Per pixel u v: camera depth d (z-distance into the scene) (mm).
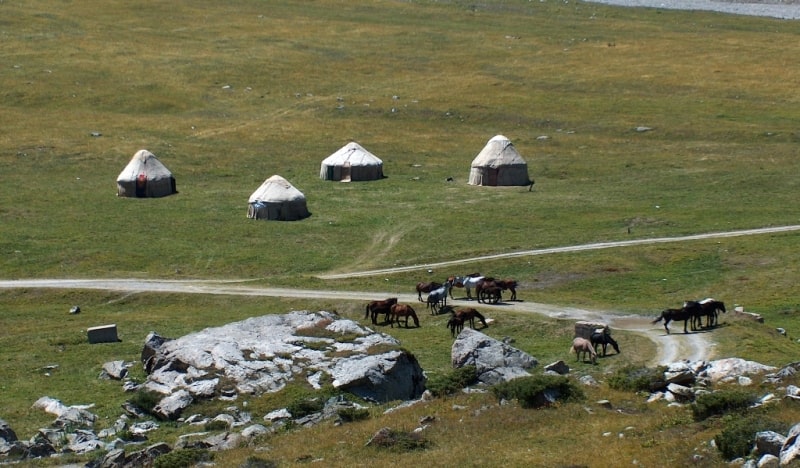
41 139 124625
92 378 55062
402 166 118188
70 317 71375
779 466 28250
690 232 87500
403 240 89188
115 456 37781
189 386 48438
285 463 35156
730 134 125438
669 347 56469
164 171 106812
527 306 69062
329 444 36906
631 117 134625
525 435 35594
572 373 49875
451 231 91375
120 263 83812
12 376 56062
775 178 106375
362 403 46062
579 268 78500
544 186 108812
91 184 109562
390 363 47688
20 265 83125
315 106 142250
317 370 49062
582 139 127312
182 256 85625
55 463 38750
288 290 75812
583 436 34875
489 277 72688
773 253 80000
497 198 103875
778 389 37344
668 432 33969
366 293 74562
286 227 94125
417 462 33719
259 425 42125
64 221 95688
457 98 145250
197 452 36969
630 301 70312
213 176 113688
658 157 118000
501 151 110500
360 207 101312
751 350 54094
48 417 47750
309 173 115375
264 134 130250
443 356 56594
